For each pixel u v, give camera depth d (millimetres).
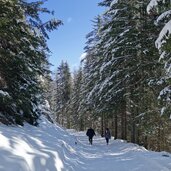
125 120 29312
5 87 13883
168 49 10094
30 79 16828
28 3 16312
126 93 23719
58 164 9742
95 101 31109
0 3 12148
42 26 17047
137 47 20453
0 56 13398
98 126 63344
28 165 7836
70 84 78438
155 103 21750
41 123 21375
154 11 17359
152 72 21156
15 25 13336
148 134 24844
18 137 10258
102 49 28719
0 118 13203
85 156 15859
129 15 21438
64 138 19906
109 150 20609
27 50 15109
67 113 78375
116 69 24422
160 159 12734
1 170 6719
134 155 15141
